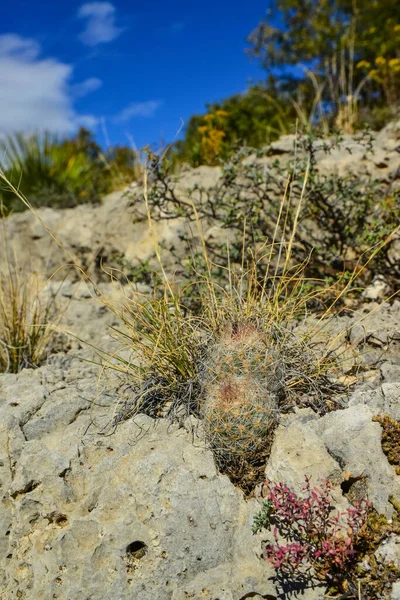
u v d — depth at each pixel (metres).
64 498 3.10
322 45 14.61
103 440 3.26
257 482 3.07
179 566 2.81
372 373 3.65
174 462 3.01
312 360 3.60
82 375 4.17
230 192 6.06
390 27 13.51
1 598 2.93
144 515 2.89
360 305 4.70
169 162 4.95
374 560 2.65
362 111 9.45
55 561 2.91
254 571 2.77
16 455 3.34
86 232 7.72
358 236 4.82
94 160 11.47
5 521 3.13
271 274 4.98
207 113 11.62
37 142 10.13
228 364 3.12
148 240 6.93
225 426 2.99
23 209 9.15
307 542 2.75
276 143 6.69
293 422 3.19
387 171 5.97
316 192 4.89
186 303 4.67
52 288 6.36
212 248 5.30
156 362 3.58
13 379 4.11
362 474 2.91
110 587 2.80
